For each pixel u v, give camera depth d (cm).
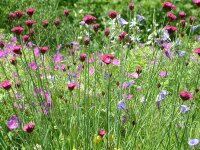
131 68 227
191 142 155
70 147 167
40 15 331
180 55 194
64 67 210
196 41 271
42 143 160
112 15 174
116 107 170
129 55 241
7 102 191
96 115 179
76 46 229
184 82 197
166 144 163
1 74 217
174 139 168
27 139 170
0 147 170
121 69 182
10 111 188
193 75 205
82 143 167
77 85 194
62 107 186
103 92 188
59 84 198
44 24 202
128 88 189
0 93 200
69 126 175
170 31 177
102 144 170
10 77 215
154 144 163
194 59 222
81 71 201
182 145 165
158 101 169
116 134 168
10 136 171
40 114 171
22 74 214
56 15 343
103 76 189
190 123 169
